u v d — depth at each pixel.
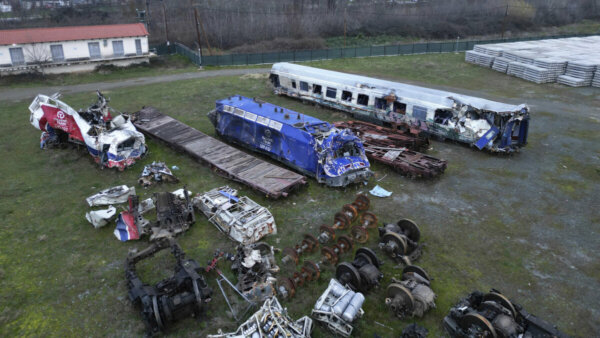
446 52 48.62
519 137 19.09
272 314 8.59
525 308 9.88
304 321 8.76
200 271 10.72
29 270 11.05
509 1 71.31
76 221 13.36
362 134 20.14
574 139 21.14
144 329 9.20
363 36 58.41
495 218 13.84
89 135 17.25
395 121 21.91
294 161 16.42
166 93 29.06
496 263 11.55
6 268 11.11
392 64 41.22
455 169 17.61
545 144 20.50
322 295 9.48
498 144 18.97
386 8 67.12
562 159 18.69
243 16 57.03
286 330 8.45
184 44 49.59
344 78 24.55
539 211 14.31
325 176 15.46
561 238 12.75
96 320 9.46
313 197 15.02
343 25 59.47
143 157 18.00
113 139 16.67
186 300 8.98
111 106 25.77
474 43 50.09
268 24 55.28
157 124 20.67
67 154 18.59
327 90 25.03
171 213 12.88
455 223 13.52
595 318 9.59
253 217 12.40
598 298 10.24
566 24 71.56
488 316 8.70
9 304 9.88
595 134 21.83
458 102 19.70
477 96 29.73
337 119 23.77
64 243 12.21
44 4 60.41
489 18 66.50
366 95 22.92
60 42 33.53
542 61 33.97
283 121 16.86
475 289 10.48
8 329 9.20
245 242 11.76
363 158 16.02
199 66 39.62
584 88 31.89
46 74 33.38
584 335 9.12
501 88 32.19
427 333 8.66
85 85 31.92
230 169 15.95
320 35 57.41
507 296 10.29
